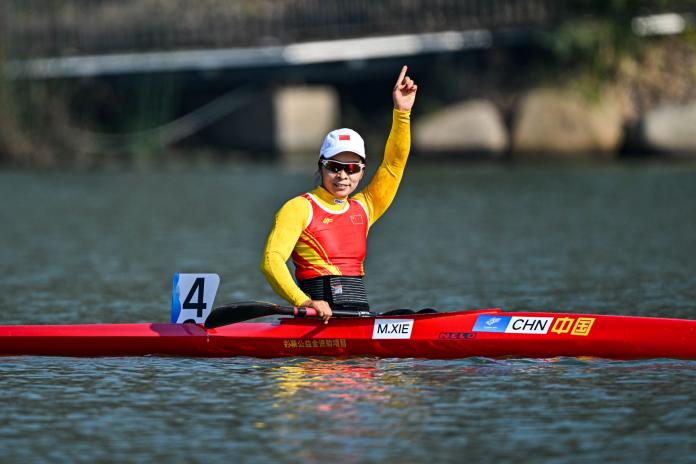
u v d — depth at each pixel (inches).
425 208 3270.2
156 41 6220.5
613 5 5536.4
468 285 1903.3
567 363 1258.6
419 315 1304.1
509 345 1284.4
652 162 4904.0
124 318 1621.6
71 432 1011.9
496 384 1168.8
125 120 5930.1
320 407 1083.3
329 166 1275.8
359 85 6240.2
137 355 1336.1
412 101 1311.5
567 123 5319.9
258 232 2778.1
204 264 2219.5
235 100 5999.0
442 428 1010.7
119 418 1055.6
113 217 3154.5
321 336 1306.6
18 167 5211.6
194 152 6013.8
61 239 2669.8
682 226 2751.0
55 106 5531.5
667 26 5590.6
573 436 986.1
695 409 1068.5
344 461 920.3
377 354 1299.2
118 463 924.6
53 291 1884.8
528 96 5408.5
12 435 1003.9
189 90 6072.8
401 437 984.3
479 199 3499.0
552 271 2054.6
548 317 1298.0
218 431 1008.2
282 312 1248.8
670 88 5526.6
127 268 2172.7
